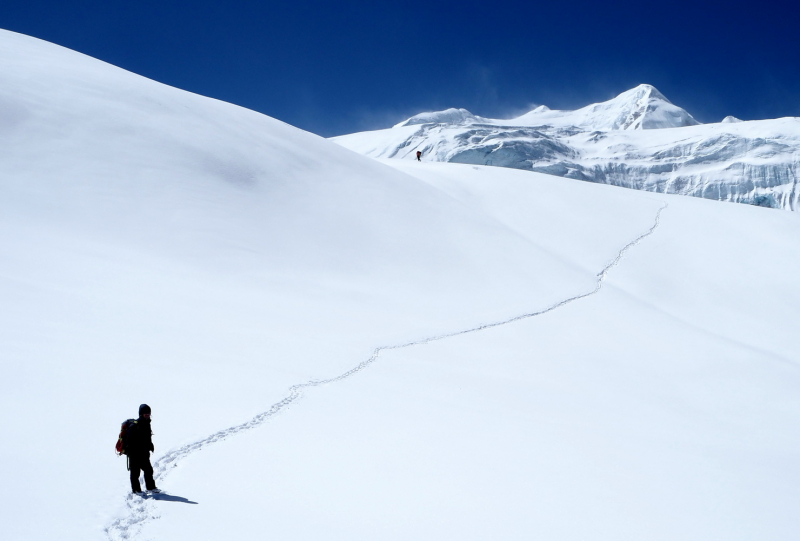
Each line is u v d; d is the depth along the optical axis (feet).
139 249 106.52
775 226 199.82
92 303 75.15
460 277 133.80
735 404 85.15
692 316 140.67
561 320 118.21
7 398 42.50
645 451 54.13
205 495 32.60
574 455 49.19
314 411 52.95
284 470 38.04
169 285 93.30
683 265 167.02
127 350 60.54
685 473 48.55
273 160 156.46
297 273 116.57
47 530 25.99
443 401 63.26
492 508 35.58
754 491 46.34
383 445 45.65
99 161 127.24
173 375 55.42
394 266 131.03
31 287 75.61
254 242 122.11
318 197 149.18
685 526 37.09
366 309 107.04
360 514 32.40
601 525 35.19
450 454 45.29
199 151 144.36
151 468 32.45
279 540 27.61
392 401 60.18
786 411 84.79
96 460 35.53
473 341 98.48
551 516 35.55
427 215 160.35
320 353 76.43
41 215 106.11
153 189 125.80
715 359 106.52
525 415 61.98
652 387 87.45
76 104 141.49
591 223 190.08
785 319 142.82
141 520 28.43
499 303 124.16
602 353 101.91
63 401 44.01
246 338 75.92
